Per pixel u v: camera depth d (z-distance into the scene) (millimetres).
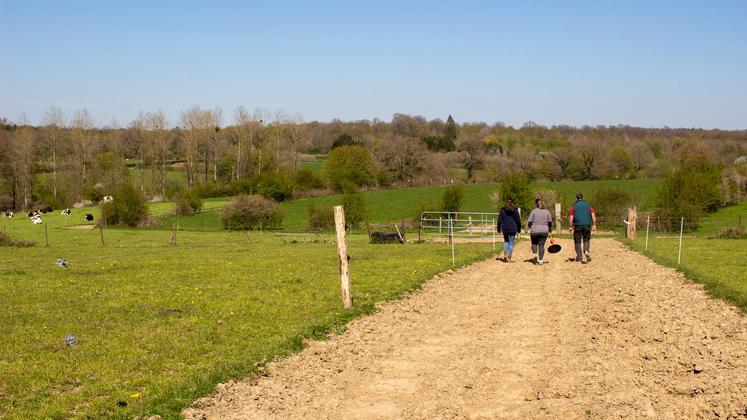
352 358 9680
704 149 96875
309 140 118875
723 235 33969
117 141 102625
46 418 7164
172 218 70312
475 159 109625
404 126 147125
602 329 11125
